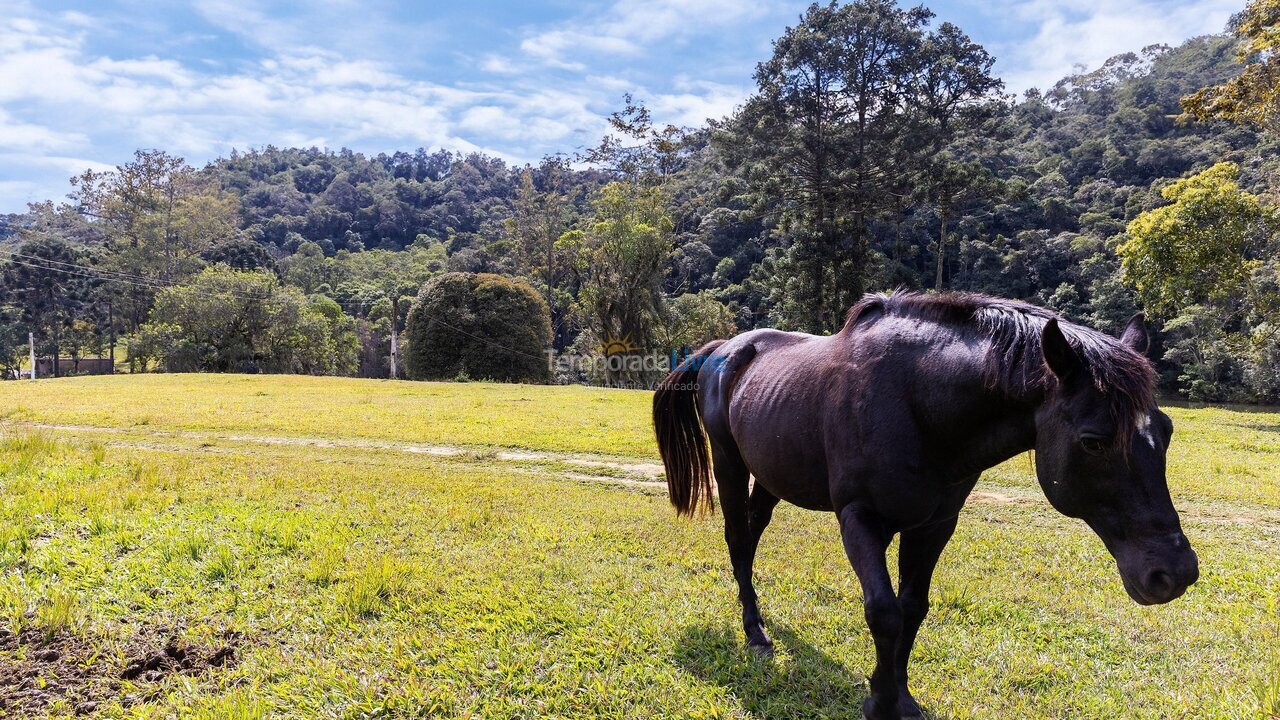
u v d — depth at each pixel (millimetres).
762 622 3891
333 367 51219
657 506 7297
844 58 34156
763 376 3783
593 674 3271
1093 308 48688
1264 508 7867
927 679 3400
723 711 3037
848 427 2994
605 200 38656
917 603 3096
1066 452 2389
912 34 33844
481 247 82625
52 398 18516
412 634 3553
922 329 3029
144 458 8594
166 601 3775
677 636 3750
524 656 3385
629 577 4633
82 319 60562
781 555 5410
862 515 2910
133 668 3113
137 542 4621
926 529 3119
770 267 39688
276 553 4609
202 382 25578
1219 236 16469
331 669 3176
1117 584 5059
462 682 3148
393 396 21359
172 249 65625
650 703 3082
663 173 49906
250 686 3035
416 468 9711
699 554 5277
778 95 35594
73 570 4043
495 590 4180
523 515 6266
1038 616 4297
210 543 4629
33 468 6809
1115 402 2266
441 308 38969
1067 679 3477
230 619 3629
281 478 7305
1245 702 3145
